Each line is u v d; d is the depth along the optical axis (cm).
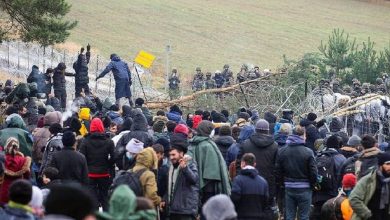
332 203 2475
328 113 4753
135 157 2453
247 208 2441
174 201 2509
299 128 2758
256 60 11019
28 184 1717
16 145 2347
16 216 1700
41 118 3078
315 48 12025
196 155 2642
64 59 7606
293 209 2770
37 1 5578
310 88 5275
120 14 11894
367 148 2547
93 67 7931
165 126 3397
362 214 2319
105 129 3269
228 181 2642
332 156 2845
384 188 2333
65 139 2550
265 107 4988
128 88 5450
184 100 5394
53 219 1240
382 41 12700
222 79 7506
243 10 13538
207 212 1656
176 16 12469
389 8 14738
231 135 3119
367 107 4822
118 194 1405
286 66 6094
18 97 3759
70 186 1270
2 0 5694
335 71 6862
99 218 1395
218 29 12238
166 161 2603
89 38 10412
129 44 10588
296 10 13988
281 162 2742
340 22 13600
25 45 7600
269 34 12438
